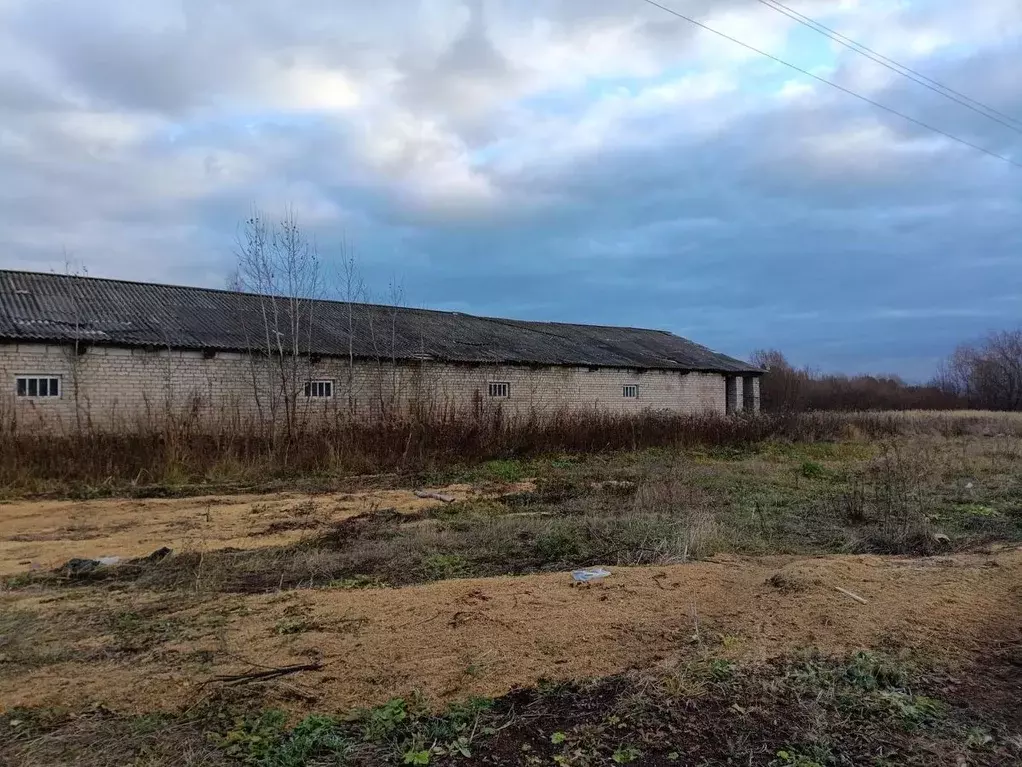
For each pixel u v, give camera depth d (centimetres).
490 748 288
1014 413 3622
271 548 676
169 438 1259
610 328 3372
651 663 368
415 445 1451
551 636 398
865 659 374
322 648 381
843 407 4584
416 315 2561
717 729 305
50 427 1299
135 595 504
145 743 285
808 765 276
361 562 604
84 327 1611
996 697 341
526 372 2355
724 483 1112
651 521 749
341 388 1900
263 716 308
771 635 405
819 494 1005
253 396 1762
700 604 455
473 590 480
